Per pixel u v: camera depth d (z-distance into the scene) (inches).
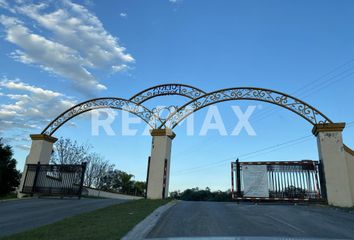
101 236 255.4
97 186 1576.0
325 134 590.6
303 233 292.0
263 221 363.9
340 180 555.8
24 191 716.7
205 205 546.3
